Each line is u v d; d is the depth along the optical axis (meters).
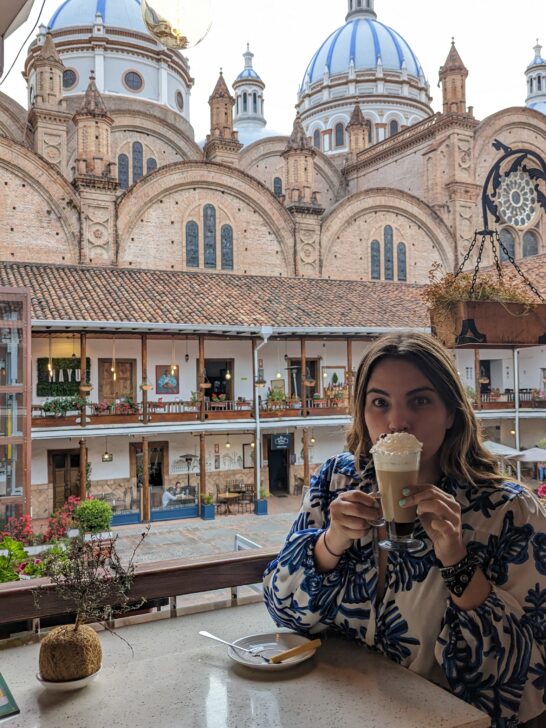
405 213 34.53
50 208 26.59
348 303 28.27
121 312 22.02
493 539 2.42
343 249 33.12
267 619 3.88
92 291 23.78
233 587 4.07
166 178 28.88
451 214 35.62
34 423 20.66
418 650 2.52
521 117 37.72
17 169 25.95
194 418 23.23
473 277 6.02
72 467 23.77
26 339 16.06
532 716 2.38
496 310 5.88
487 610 2.27
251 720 2.23
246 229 30.95
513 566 2.38
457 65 35.75
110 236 27.56
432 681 2.53
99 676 2.69
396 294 31.09
